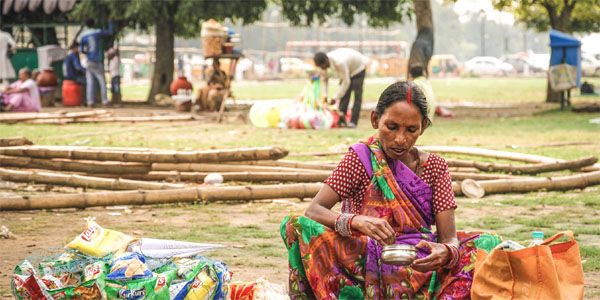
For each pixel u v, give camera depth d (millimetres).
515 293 4863
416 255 4922
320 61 21859
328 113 22047
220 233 8992
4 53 33250
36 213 10125
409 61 26672
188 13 30656
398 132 5141
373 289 5145
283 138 19312
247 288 5422
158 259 5305
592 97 38844
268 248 8250
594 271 7359
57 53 34156
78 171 12375
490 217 9977
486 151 14648
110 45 33094
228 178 12000
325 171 12242
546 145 17688
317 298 5145
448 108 32625
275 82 66500
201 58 86188
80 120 24047
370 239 5227
